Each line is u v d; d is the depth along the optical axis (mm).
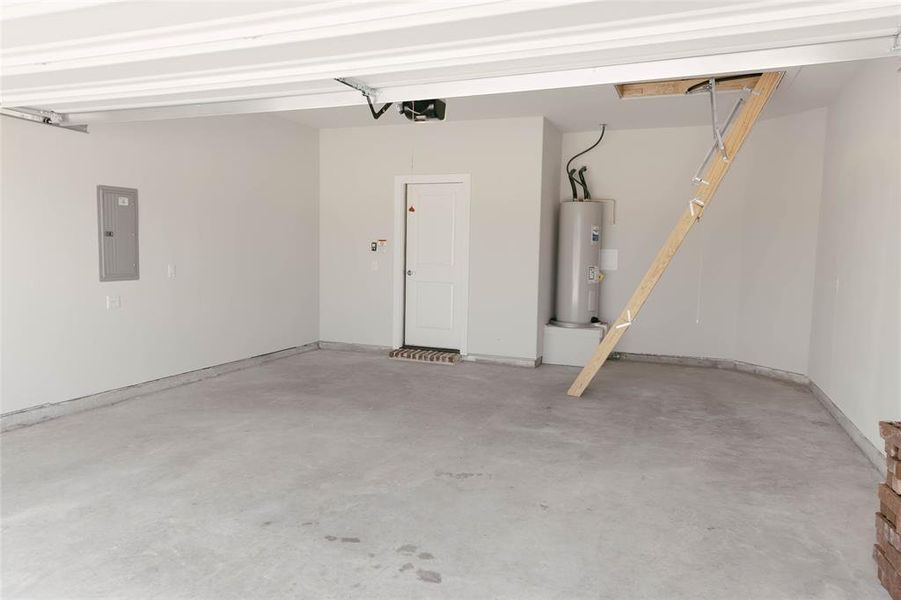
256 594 2146
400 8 2117
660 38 2416
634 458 3592
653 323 6668
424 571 2316
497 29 2299
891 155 3609
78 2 2031
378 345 7047
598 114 5895
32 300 4078
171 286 5176
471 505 2910
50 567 2301
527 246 6227
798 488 3170
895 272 3402
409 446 3750
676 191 6480
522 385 5457
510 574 2307
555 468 3412
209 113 3768
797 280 5645
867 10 2148
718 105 5496
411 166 6691
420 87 3283
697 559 2441
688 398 5051
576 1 2014
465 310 6566
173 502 2889
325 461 3467
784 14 2189
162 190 5043
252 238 6102
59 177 4215
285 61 2715
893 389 3326
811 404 4906
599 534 2639
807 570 2367
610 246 6770
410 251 6887
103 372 4609
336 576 2270
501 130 6242
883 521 2264
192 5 2047
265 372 5875
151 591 2152
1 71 2812
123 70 2850
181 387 5207
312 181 7012
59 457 3465
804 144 5578
